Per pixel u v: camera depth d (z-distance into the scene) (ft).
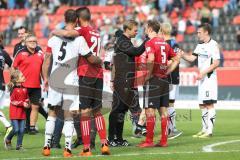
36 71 121.39
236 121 153.28
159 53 101.96
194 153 92.79
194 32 255.91
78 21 95.25
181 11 264.31
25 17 288.92
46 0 291.79
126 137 119.55
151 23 102.58
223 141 110.22
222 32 256.52
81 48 91.50
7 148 102.22
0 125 142.72
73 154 94.68
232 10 264.72
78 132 103.09
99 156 90.38
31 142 112.16
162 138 103.24
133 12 263.29
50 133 93.40
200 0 270.67
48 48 92.48
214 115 119.03
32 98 122.72
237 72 196.95
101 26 255.50
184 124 144.77
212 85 118.93
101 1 286.87
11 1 303.68
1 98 126.52
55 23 282.15
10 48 277.23
